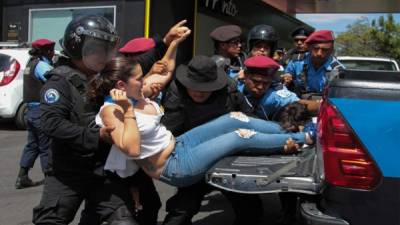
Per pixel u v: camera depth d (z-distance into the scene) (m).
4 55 10.99
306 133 3.61
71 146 3.02
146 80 3.83
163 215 5.27
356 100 2.72
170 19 12.30
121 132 2.89
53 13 14.05
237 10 15.83
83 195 3.15
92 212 3.28
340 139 2.73
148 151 3.22
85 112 3.05
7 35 14.78
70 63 3.18
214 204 5.73
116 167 3.10
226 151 3.31
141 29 12.31
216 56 4.77
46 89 3.01
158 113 3.28
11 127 11.53
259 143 3.44
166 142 3.30
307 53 5.36
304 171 3.09
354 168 2.72
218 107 3.82
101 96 3.08
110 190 3.14
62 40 3.15
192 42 12.88
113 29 3.14
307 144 3.61
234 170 3.19
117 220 3.06
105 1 12.94
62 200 3.08
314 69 5.15
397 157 2.66
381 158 2.68
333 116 2.75
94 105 3.09
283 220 4.87
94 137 2.92
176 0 12.39
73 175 3.09
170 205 3.56
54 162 3.10
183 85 3.68
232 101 3.91
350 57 9.64
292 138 3.56
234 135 3.37
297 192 2.99
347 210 2.75
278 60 6.55
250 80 4.07
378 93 2.69
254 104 4.16
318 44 4.97
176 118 3.79
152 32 11.84
